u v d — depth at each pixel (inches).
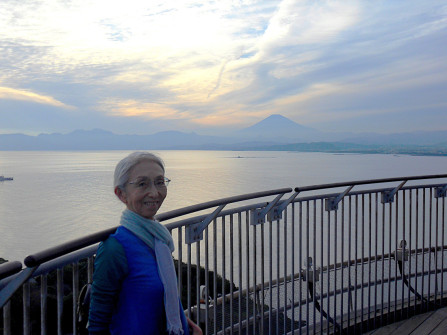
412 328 143.4
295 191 118.6
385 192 147.8
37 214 4845.0
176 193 6761.8
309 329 137.3
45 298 59.5
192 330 68.8
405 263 162.2
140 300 55.4
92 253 68.6
